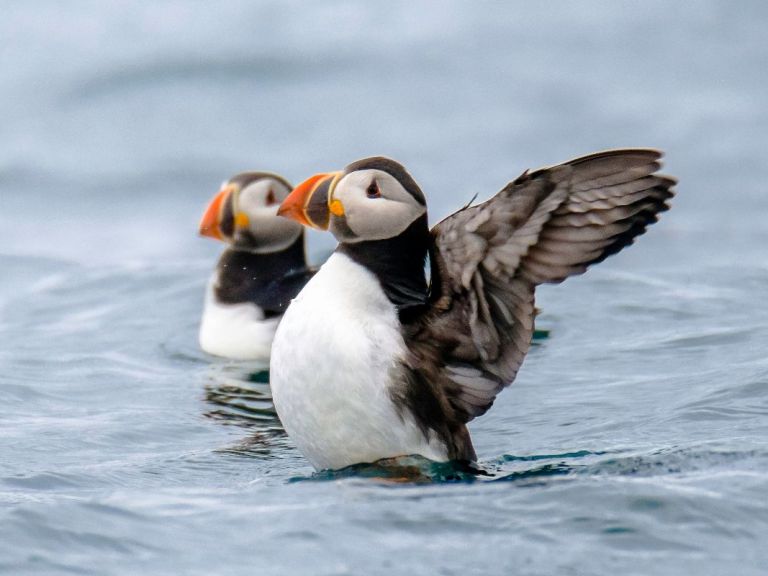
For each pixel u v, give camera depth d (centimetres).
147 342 1445
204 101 2912
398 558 717
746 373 1119
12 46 3312
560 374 1195
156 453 1012
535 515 771
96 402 1189
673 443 943
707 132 2577
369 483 849
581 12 3400
